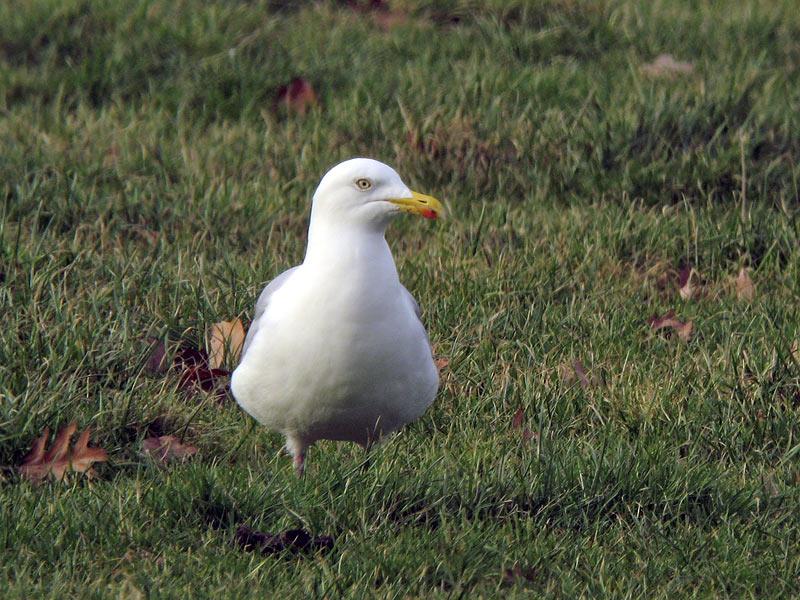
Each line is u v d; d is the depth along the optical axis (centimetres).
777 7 1698
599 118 1334
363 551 738
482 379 970
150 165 1288
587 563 741
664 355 1008
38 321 948
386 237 1207
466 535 757
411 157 1302
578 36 1573
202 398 932
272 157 1316
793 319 1043
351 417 806
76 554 720
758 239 1168
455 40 1573
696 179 1253
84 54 1515
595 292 1088
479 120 1334
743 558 749
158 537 748
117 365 938
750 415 908
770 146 1293
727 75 1437
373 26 1639
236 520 777
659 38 1591
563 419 922
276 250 1144
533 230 1182
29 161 1263
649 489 812
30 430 835
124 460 848
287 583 704
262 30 1559
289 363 777
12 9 1611
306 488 801
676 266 1154
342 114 1383
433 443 882
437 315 1044
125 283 1038
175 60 1503
